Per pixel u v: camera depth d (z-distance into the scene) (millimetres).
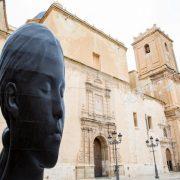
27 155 2670
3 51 3004
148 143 29438
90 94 25672
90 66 27188
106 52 31344
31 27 3082
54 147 2814
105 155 25266
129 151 28297
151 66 45531
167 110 40719
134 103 32688
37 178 2697
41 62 2867
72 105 23078
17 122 2688
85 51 27938
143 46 48406
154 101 38156
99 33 31094
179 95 43938
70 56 25625
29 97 2719
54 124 2830
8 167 2658
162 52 44562
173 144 38156
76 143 21875
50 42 3057
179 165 37000
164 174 30281
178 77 45250
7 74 2812
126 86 32188
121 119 29047
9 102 2736
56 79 2934
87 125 23672
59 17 26172
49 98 2822
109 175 24281
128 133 29297
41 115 2732
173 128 39438
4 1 21156
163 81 42719
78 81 24859
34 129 2693
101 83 27969
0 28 20344
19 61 2816
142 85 44188
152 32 46781
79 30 28078
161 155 34188
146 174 29438
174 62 47531
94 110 25469
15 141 2686
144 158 30406
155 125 35844
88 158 22469
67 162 20422
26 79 2766
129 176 26484
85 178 21281
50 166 2842
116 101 29328
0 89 2836
